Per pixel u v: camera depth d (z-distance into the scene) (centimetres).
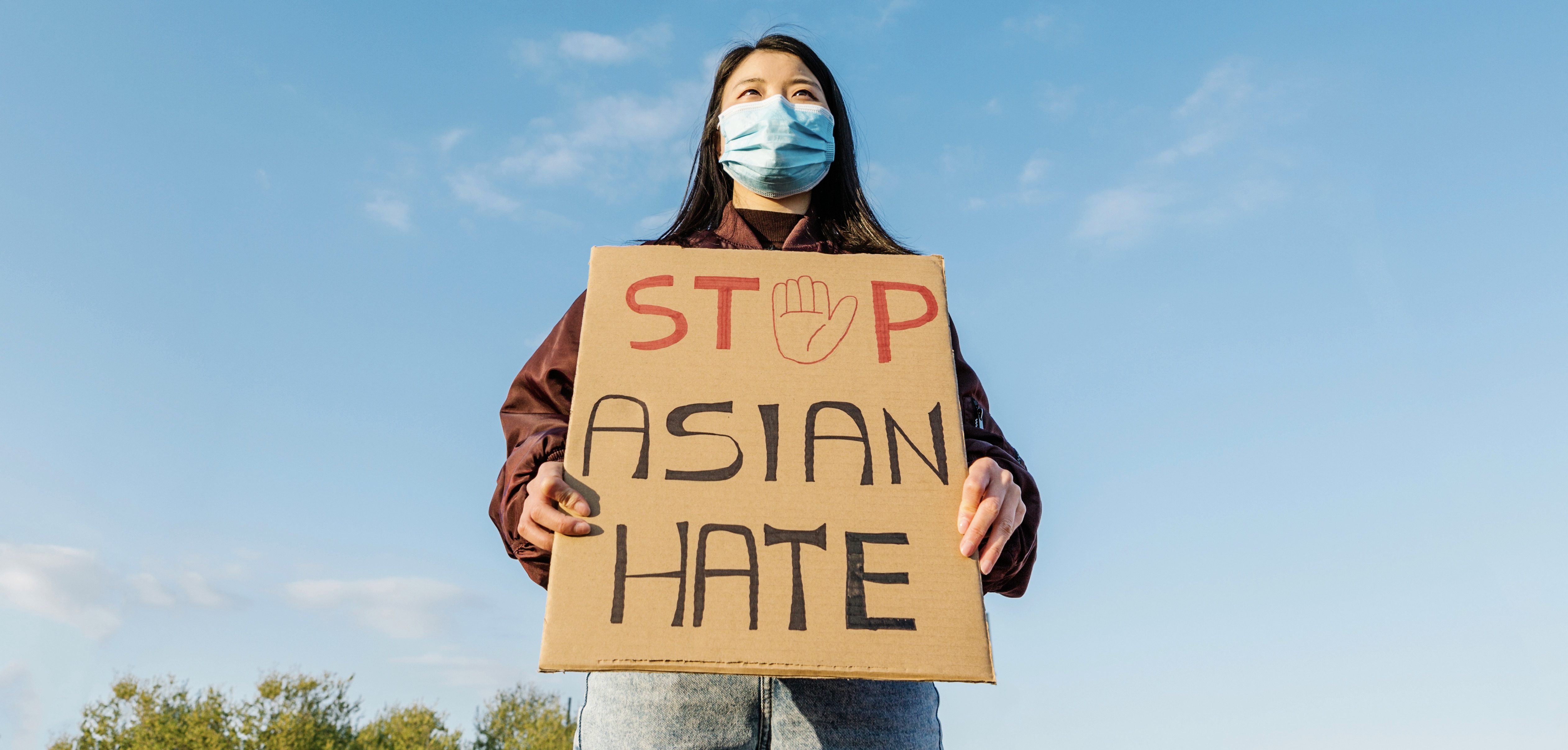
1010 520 149
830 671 133
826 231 229
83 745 2019
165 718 2102
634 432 152
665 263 173
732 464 150
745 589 138
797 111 219
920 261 178
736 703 153
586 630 134
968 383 187
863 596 139
